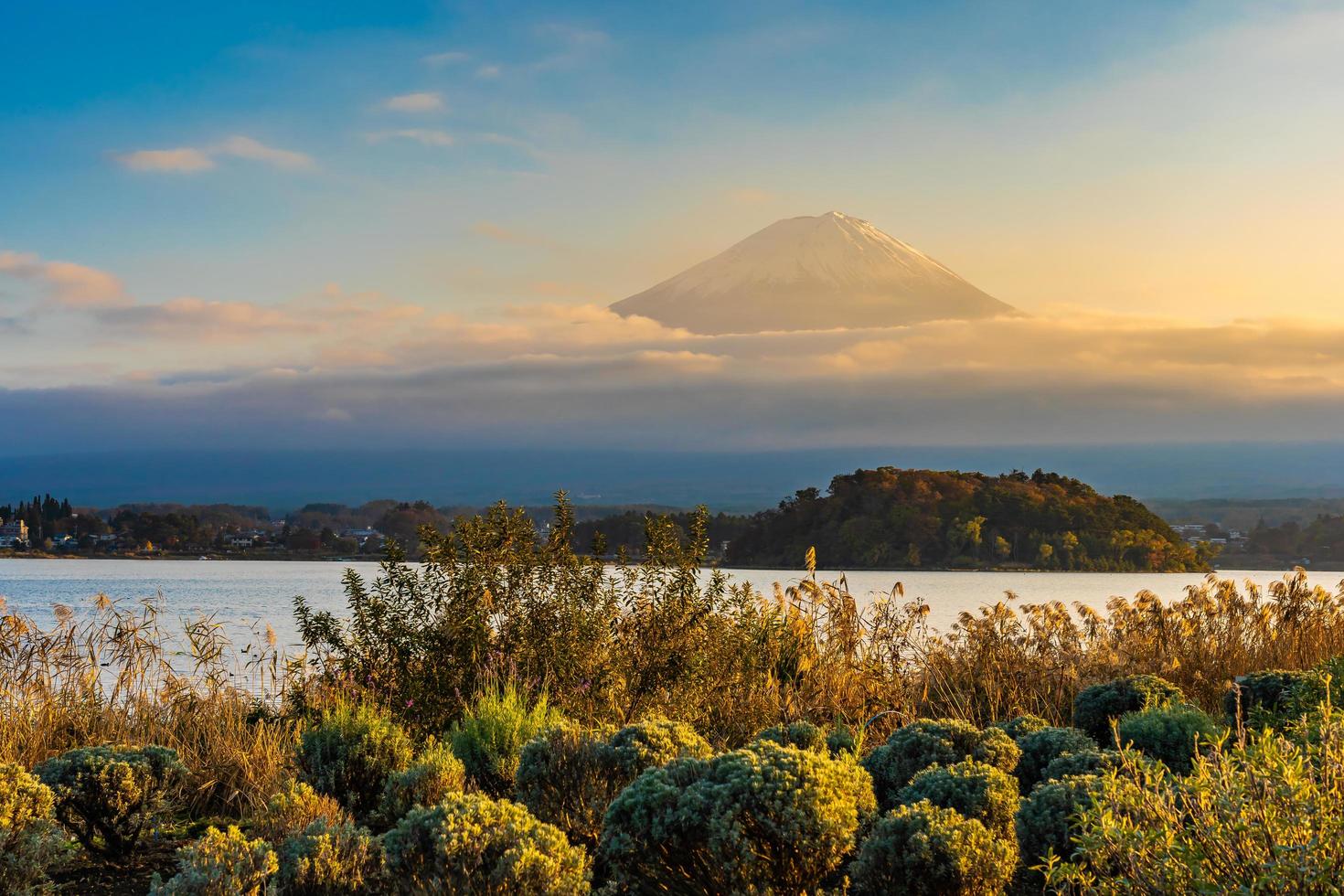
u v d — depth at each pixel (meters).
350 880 4.76
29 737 8.26
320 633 9.30
